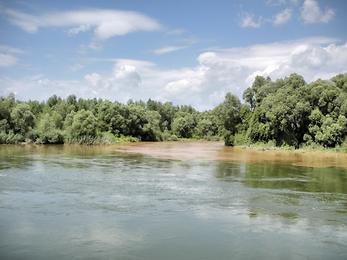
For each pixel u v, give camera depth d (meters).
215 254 19.66
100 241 21.05
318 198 33.03
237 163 61.81
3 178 40.09
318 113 95.75
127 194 33.22
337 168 55.97
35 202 29.52
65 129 114.44
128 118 144.00
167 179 42.22
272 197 33.16
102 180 40.41
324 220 26.00
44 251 19.50
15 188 34.81
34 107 145.88
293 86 105.44
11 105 107.44
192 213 27.14
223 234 22.67
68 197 31.50
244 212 27.73
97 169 49.56
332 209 29.11
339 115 95.19
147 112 162.25
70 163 55.97
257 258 19.28
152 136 157.50
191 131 187.50
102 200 30.69
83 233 22.30
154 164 57.75
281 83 111.56
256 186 38.56
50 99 166.00
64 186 36.38
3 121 100.81
